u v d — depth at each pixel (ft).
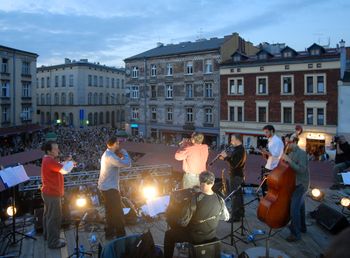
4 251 20.01
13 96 145.38
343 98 101.35
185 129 137.49
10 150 114.83
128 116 157.89
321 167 45.68
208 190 15.02
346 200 25.59
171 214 15.15
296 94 109.40
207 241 14.90
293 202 20.22
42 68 224.33
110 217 21.54
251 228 23.31
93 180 42.14
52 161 20.06
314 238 21.40
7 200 43.80
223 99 126.00
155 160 68.59
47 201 20.33
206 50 128.36
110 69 229.25
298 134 21.50
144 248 14.61
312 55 105.40
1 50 138.92
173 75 140.56
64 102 213.87
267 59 113.91
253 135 119.44
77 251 18.19
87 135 145.28
